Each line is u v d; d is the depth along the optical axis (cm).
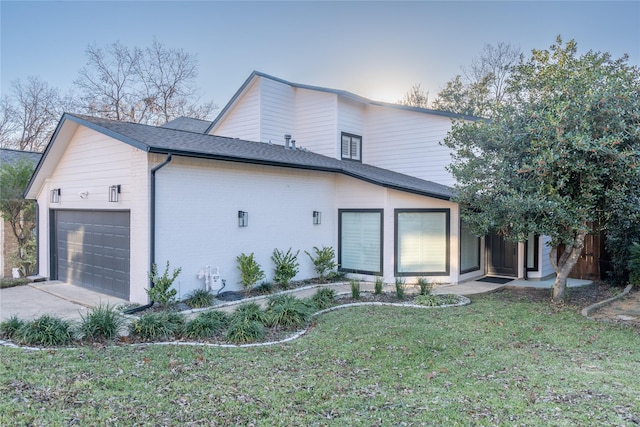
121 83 3170
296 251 1199
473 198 940
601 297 998
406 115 1564
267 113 1530
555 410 411
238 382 485
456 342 650
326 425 385
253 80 1523
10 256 1389
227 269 1017
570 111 800
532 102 895
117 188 944
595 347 630
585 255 1265
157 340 654
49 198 1235
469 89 3303
